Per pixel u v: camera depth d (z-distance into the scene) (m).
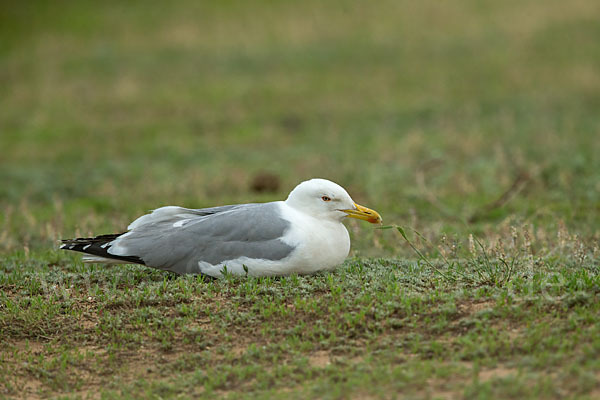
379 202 15.68
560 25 35.09
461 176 17.09
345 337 7.40
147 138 24.92
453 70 31.08
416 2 39.91
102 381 7.12
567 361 6.46
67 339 7.91
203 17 39.09
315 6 39.97
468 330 7.36
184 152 22.84
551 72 29.95
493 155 19.50
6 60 33.75
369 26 37.03
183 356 7.40
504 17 36.78
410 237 11.72
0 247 12.48
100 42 35.94
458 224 13.30
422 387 6.31
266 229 8.91
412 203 15.33
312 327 7.68
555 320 7.25
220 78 31.34
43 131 25.77
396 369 6.57
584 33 33.88
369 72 31.55
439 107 26.95
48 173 20.36
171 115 27.42
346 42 35.19
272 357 7.21
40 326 8.16
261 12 39.56
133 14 39.59
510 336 7.11
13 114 27.70
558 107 26.05
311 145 23.25
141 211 14.97
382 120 26.03
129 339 7.82
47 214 15.12
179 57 33.94
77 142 24.58
